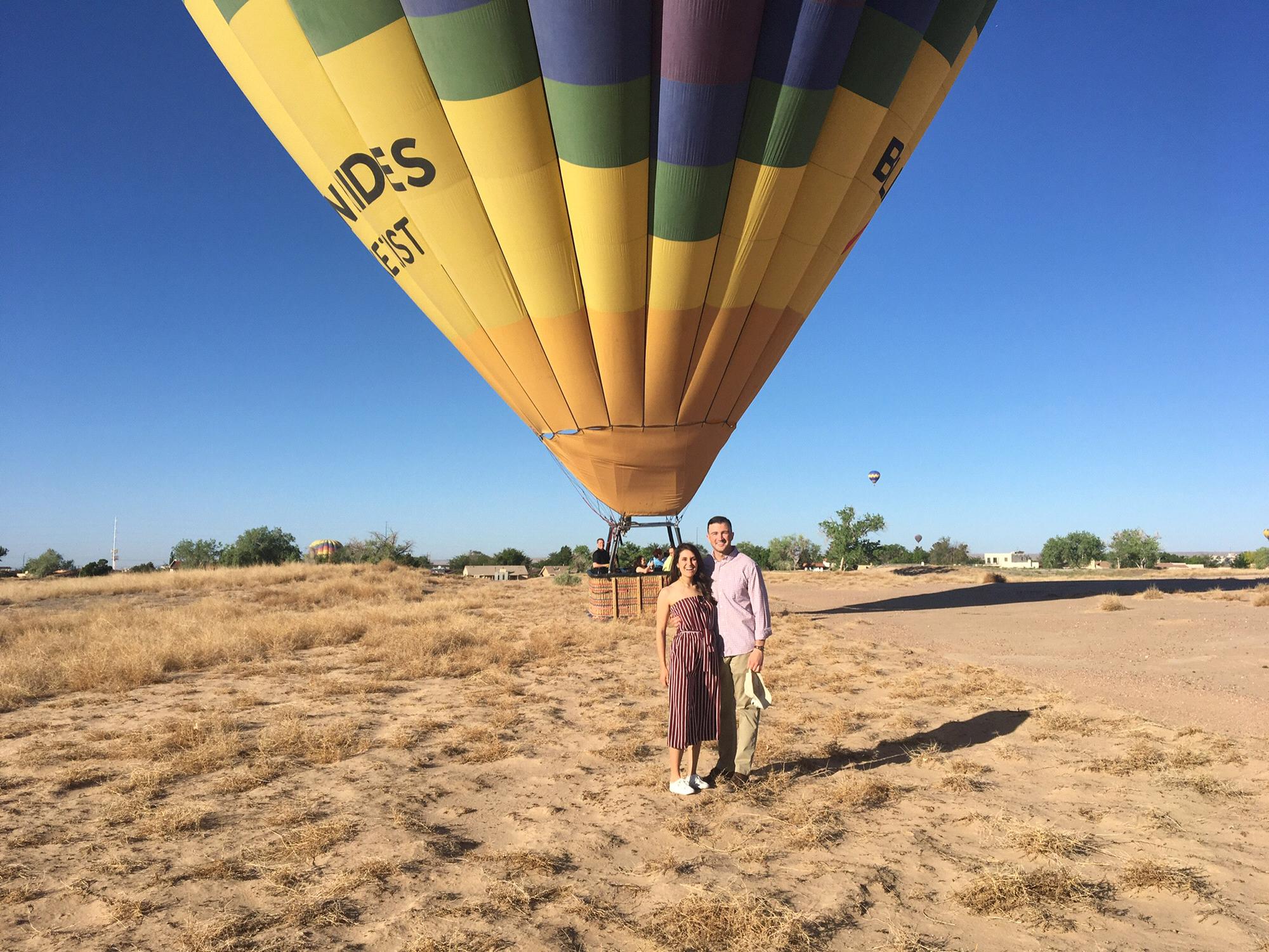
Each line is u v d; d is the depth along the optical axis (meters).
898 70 9.91
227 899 3.43
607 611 15.17
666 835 4.14
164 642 11.05
